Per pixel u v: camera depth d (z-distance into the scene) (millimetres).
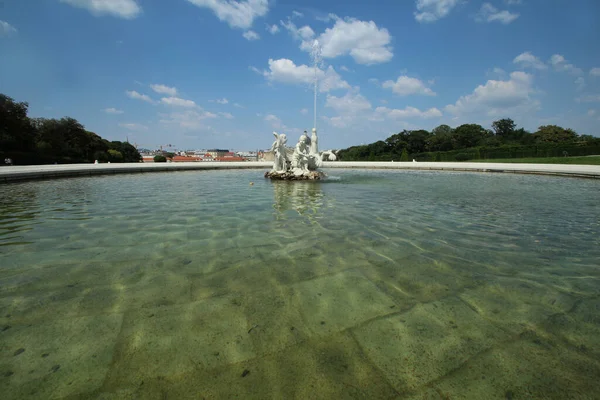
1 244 4312
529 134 61250
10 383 1772
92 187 12000
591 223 5836
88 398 1674
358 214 6531
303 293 2896
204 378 1836
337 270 3445
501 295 2904
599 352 2102
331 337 2242
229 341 2180
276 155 17031
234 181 14906
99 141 50688
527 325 2420
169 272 3357
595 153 34281
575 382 1832
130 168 21812
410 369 1937
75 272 3344
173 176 18719
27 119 37750
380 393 1743
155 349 2088
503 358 2041
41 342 2143
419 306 2691
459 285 3111
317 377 1857
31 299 2744
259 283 3102
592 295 2910
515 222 5883
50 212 6645
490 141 57719
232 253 3967
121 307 2623
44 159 36156
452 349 2127
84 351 2061
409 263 3678
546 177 18125
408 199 8820
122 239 4582
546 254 4043
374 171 25094
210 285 3051
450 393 1747
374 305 2697
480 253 4062
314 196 9359
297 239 4605
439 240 4637
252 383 1801
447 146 60531
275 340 2197
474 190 11273
